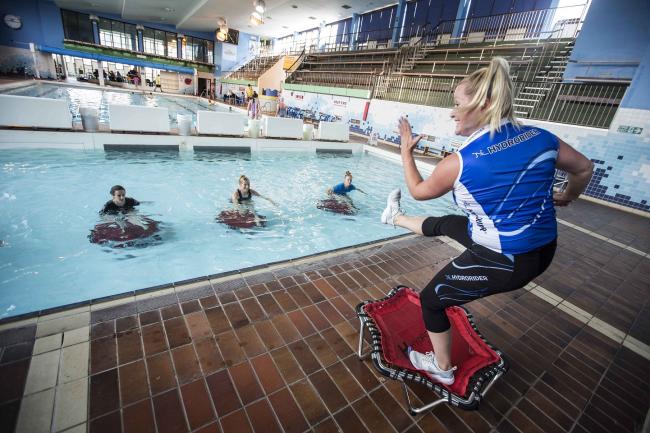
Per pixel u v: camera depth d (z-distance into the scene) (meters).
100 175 6.03
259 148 9.64
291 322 2.20
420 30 18.20
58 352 1.71
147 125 8.05
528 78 10.95
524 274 1.21
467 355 1.89
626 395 1.98
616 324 2.78
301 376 1.78
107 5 22.56
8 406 1.42
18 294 2.90
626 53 7.75
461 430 1.60
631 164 7.44
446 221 1.69
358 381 1.80
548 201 1.19
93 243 3.83
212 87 30.27
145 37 27.59
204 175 6.86
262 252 4.14
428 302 1.47
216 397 1.59
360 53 19.23
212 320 2.10
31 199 4.70
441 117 11.27
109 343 1.82
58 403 1.46
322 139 11.25
